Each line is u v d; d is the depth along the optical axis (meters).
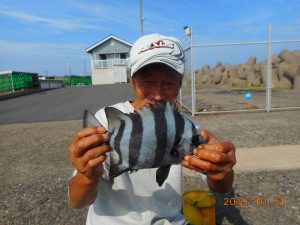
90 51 46.28
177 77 2.06
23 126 11.23
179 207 2.30
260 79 26.42
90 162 1.53
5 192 4.95
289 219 3.74
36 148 7.68
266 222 3.70
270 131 8.05
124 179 2.10
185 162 1.60
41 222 3.96
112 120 1.63
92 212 2.15
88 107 15.77
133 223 2.10
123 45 45.69
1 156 7.13
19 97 24.64
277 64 25.64
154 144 1.59
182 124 1.63
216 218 3.82
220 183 1.96
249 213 3.91
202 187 4.63
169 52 2.02
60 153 7.07
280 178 4.89
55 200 4.57
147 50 2.01
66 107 16.31
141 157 1.59
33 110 15.86
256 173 5.11
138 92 2.11
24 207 4.39
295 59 24.30
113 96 21.56
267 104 11.31
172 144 1.60
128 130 1.59
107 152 1.61
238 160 5.68
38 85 32.59
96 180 1.74
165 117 1.61
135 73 2.07
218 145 1.58
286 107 11.91
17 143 8.40
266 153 6.05
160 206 2.18
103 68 45.28
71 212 4.19
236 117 10.38
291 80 23.64
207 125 9.14
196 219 3.07
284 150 6.21
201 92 21.73
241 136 7.60
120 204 2.11
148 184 2.14
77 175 1.75
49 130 10.05
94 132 1.57
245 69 28.66
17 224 3.94
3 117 13.91
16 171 5.97
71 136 8.88
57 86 39.00
